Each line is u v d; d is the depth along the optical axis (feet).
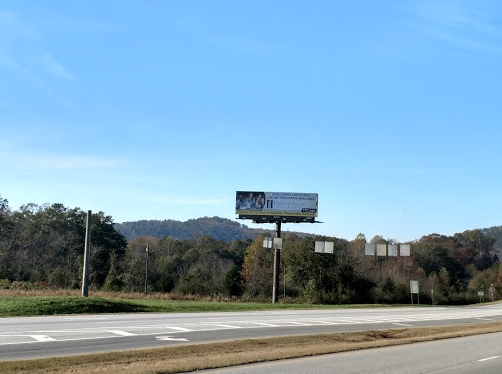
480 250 571.69
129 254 305.73
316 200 201.46
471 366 53.42
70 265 260.21
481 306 274.57
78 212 321.11
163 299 166.50
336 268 239.30
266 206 203.21
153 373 41.75
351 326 100.94
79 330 72.49
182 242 434.71
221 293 243.81
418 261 425.69
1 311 95.81
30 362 44.60
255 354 55.16
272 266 263.90
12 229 286.66
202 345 60.64
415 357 59.77
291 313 130.72
